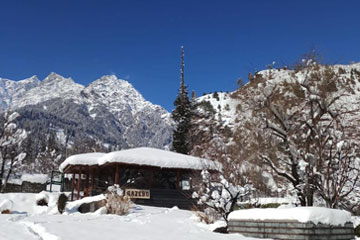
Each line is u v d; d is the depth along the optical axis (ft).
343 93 56.95
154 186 97.76
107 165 87.86
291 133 57.41
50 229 36.24
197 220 52.75
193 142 108.58
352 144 54.29
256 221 36.78
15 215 52.90
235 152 61.62
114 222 46.65
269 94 58.18
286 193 59.52
